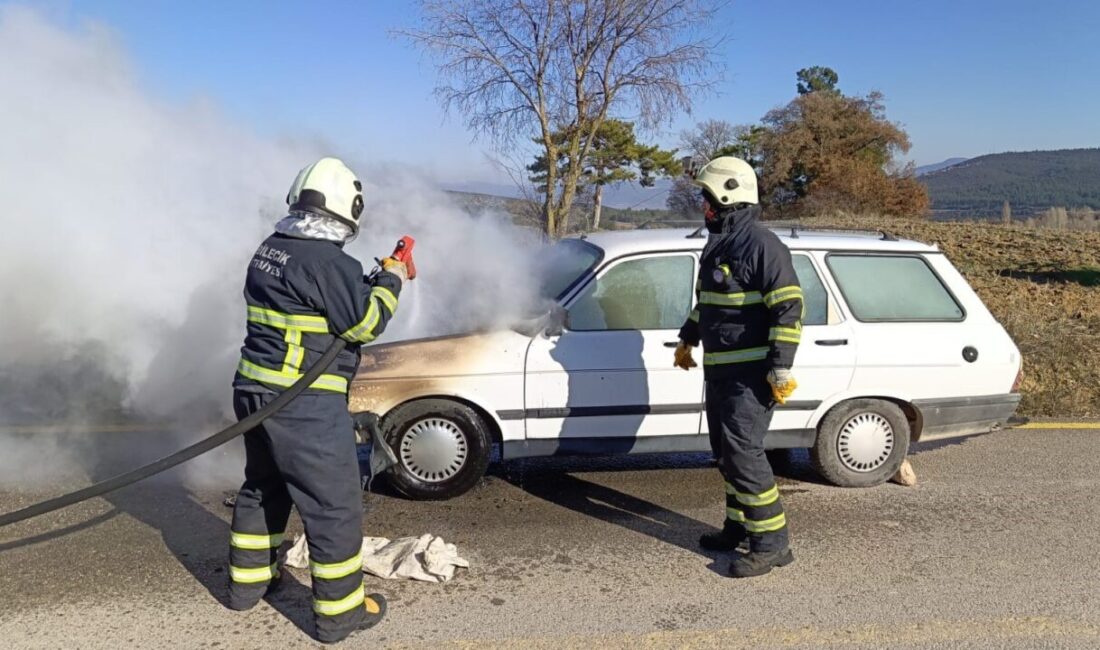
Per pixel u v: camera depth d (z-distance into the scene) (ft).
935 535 14.96
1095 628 11.79
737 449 13.28
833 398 16.72
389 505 15.98
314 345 10.91
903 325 17.15
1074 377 24.86
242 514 11.78
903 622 11.92
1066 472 18.34
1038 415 23.24
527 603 12.38
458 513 15.71
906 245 17.69
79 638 11.18
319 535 10.97
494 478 17.62
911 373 16.96
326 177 10.92
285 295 10.73
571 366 15.85
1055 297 38.06
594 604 12.37
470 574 13.29
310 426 10.81
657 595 12.67
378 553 13.42
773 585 13.03
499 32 41.01
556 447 16.10
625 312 16.26
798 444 16.90
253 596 11.92
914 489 17.25
